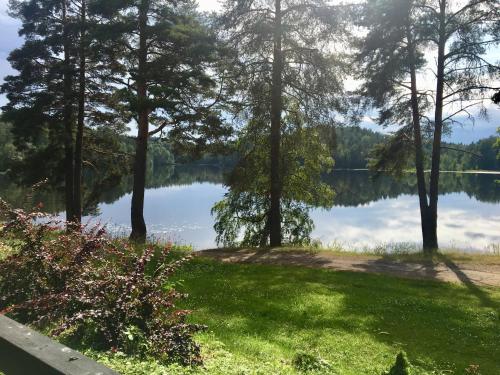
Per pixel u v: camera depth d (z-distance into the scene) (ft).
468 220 125.90
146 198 166.81
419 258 54.13
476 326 29.68
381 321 30.25
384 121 65.36
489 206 158.71
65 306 16.30
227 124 64.34
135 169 67.46
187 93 61.87
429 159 68.49
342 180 279.69
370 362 23.43
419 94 64.59
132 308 16.56
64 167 75.72
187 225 110.11
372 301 35.01
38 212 20.27
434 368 23.06
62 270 18.49
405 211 148.46
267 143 68.85
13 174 75.05
